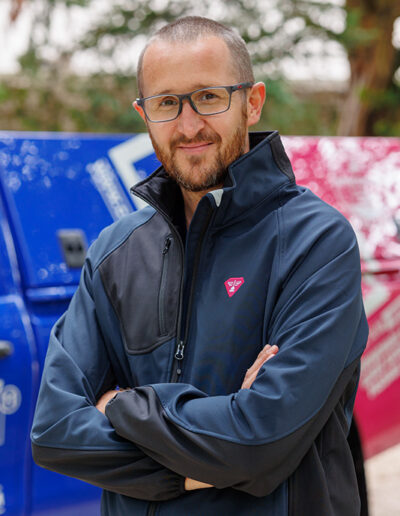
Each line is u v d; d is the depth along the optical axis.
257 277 1.53
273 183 1.59
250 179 1.57
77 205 2.73
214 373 1.51
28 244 2.56
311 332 1.43
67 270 2.61
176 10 8.27
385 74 9.12
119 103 8.59
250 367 1.50
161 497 1.47
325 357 1.41
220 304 1.53
